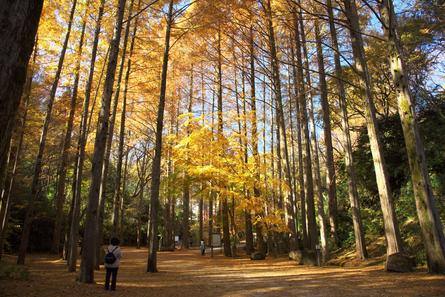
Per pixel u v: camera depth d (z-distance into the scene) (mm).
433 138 15094
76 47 17625
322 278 10578
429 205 9281
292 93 22328
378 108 22594
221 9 15914
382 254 15203
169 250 34219
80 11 16531
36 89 19969
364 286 8430
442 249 8992
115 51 10742
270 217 18234
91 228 9828
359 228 15219
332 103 23109
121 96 21375
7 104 2635
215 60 20406
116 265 8758
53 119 22625
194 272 14141
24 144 25188
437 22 13461
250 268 15789
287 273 12789
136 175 48562
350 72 19844
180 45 19719
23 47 2760
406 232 14719
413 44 14227
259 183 18719
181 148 20016
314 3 17203
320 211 16562
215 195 23719
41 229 27016
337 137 29375
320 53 18250
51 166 30469
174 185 21062
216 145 19094
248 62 22328
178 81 25000
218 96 25125
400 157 17156
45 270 13070
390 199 11695
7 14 2652
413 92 15086
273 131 29359
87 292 8164
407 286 7883
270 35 17672
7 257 19469
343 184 21656
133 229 43562
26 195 26031
